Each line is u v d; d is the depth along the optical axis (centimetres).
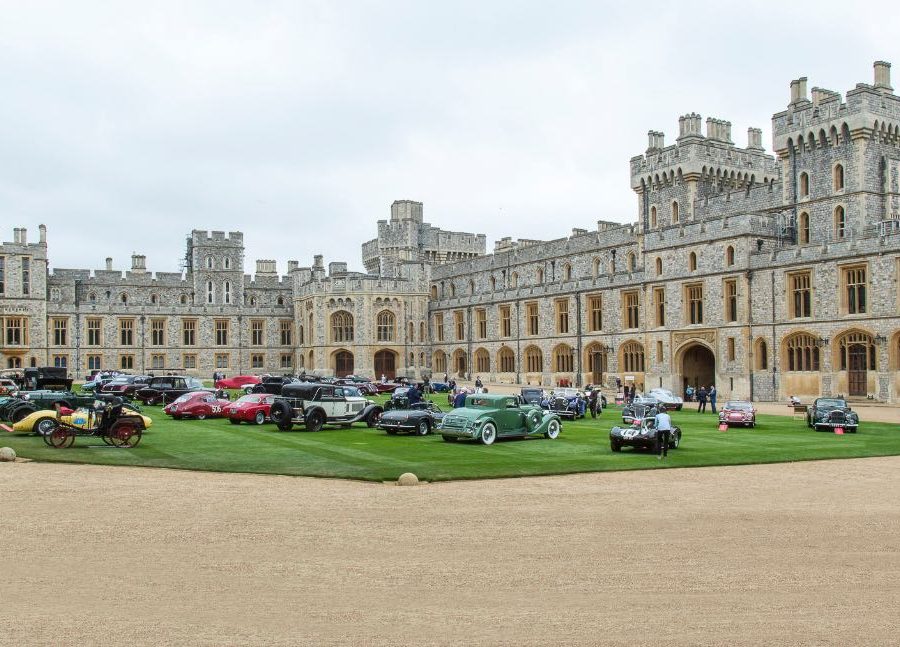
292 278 10588
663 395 5216
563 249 8506
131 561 1431
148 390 5028
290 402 3591
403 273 9844
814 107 5919
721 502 1956
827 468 2547
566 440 3275
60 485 2136
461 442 3169
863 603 1225
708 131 7144
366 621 1145
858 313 5275
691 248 6366
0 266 8806
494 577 1346
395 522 1725
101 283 9750
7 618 1152
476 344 9175
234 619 1152
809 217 5966
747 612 1184
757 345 5875
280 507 1872
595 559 1451
